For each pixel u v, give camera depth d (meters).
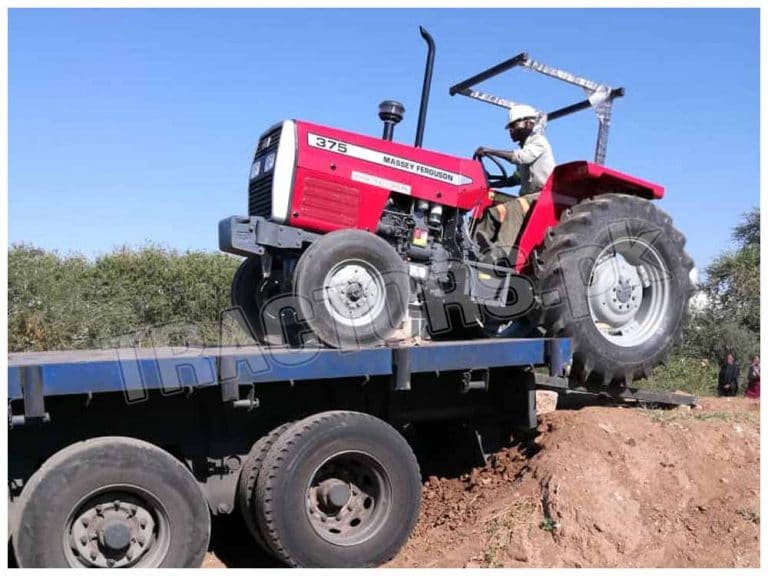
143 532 3.95
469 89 6.47
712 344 15.48
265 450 4.35
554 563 4.32
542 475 4.85
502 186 6.60
